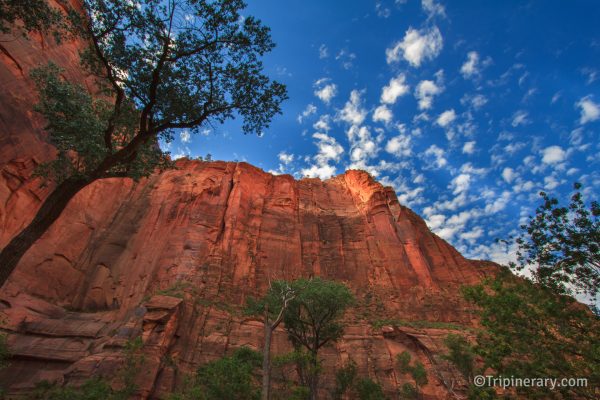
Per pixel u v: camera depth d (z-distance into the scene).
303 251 63.97
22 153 40.53
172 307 39.50
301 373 33.19
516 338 17.27
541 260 16.91
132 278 51.38
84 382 31.28
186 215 60.09
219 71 23.09
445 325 48.62
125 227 59.00
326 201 78.19
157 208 62.53
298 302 35.50
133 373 31.59
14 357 36.34
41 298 44.34
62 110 25.00
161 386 33.09
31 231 17.64
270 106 24.69
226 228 59.66
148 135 22.25
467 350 36.72
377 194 74.19
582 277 15.96
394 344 45.16
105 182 61.12
